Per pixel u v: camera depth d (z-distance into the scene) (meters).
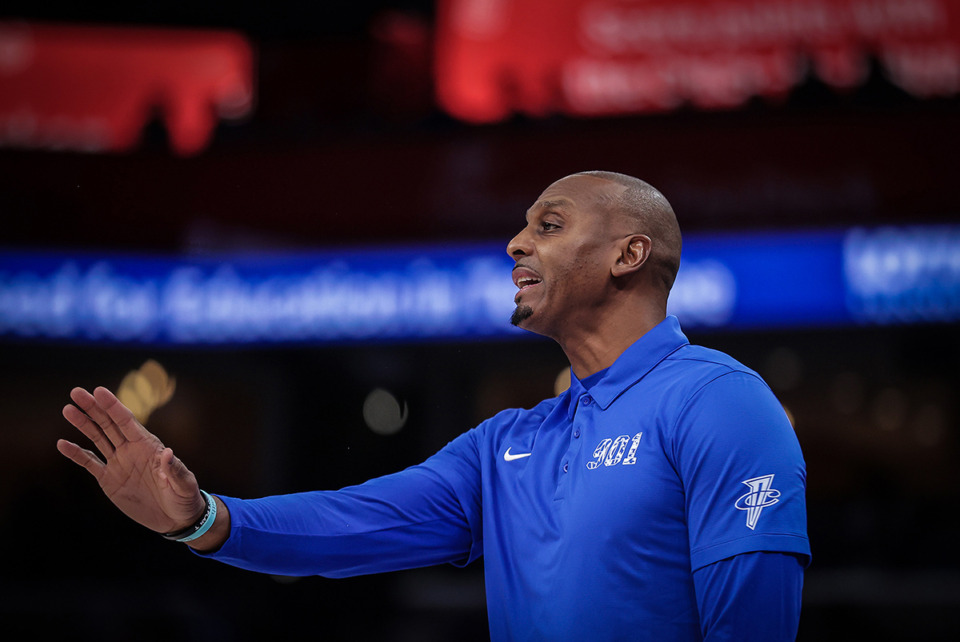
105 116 21.11
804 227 17.55
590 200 5.03
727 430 4.14
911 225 17.14
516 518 4.73
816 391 22.38
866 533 21.28
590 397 4.80
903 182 17.19
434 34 20.89
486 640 18.42
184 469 4.42
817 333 20.20
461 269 18.95
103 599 19.28
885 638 16.55
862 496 22.19
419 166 18.98
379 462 21.44
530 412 5.25
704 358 4.58
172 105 20.88
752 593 3.89
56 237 19.75
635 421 4.45
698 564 4.04
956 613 16.44
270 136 19.56
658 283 5.05
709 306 17.86
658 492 4.24
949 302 16.91
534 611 4.44
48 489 22.31
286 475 21.56
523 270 5.07
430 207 19.08
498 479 5.01
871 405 22.12
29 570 21.84
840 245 17.42
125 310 19.91
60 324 19.73
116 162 19.88
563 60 20.67
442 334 18.97
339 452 21.42
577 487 4.45
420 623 18.67
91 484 22.47
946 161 17.05
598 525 4.27
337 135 19.38
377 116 19.92
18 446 22.50
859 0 19.56
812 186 17.55
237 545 4.59
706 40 20.17
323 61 20.84
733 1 20.12
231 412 23.91
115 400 4.42
